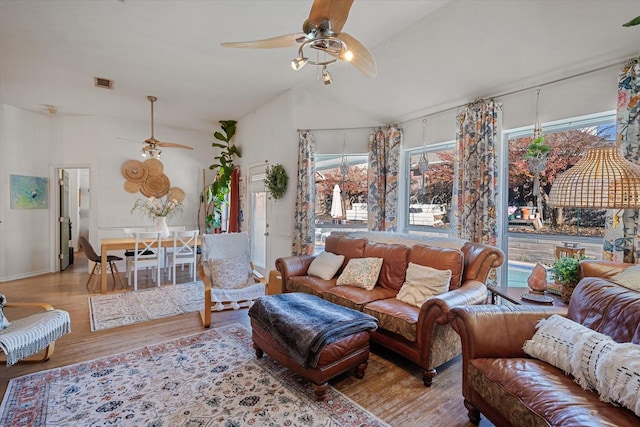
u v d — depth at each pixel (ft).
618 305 5.51
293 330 7.14
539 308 6.70
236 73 13.25
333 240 13.25
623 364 4.44
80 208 28.48
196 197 22.80
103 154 19.16
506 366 5.57
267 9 8.86
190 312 12.36
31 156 18.17
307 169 15.15
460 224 11.64
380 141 14.74
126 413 6.38
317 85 14.64
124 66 12.43
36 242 18.51
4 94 15.48
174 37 10.29
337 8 5.96
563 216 9.92
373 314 8.71
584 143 9.47
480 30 8.94
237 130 20.80
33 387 7.22
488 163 10.77
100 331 10.43
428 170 13.87
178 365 8.29
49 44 10.67
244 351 9.12
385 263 10.90
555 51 8.65
